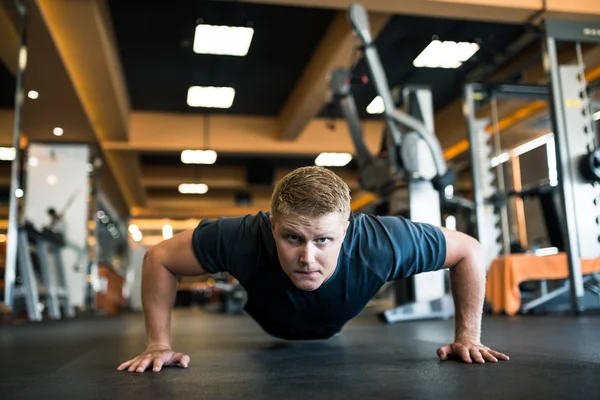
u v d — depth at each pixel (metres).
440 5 4.42
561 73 3.92
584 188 3.74
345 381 0.98
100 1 4.70
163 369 1.19
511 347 1.54
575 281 3.60
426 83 7.32
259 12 5.29
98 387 0.98
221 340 2.20
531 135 8.00
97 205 7.82
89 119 6.60
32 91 5.72
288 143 8.52
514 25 5.73
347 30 5.04
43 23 4.34
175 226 14.39
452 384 0.90
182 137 8.19
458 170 9.59
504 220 4.69
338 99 4.46
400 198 4.05
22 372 1.25
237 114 8.38
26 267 4.43
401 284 3.94
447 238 1.25
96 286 7.66
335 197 0.96
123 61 6.35
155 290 1.26
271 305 1.35
